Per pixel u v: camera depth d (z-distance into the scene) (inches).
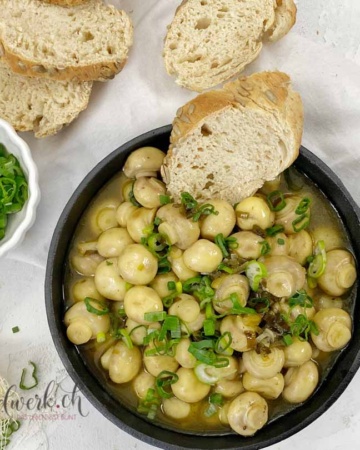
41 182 25.4
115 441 24.6
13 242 23.1
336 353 22.0
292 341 21.1
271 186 23.1
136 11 25.2
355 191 25.1
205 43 24.1
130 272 21.3
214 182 23.2
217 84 24.5
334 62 24.6
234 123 21.8
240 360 21.4
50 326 21.5
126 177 23.0
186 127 21.7
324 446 24.3
